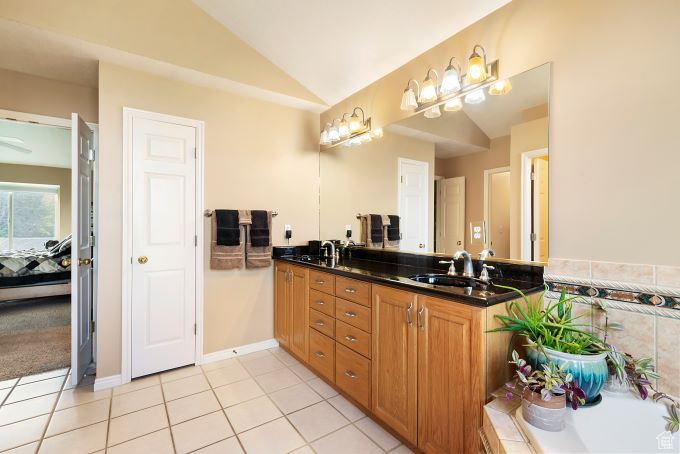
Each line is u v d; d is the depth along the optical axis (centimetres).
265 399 212
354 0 204
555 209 161
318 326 235
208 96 266
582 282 152
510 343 143
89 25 201
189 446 166
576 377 119
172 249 250
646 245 133
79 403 204
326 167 321
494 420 119
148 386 227
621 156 139
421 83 232
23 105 240
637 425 116
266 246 288
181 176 254
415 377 159
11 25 184
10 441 168
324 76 280
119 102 229
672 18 126
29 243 696
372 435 177
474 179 198
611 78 142
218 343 272
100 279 223
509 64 179
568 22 155
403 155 245
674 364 127
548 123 162
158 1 225
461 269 207
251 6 226
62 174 706
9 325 345
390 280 174
